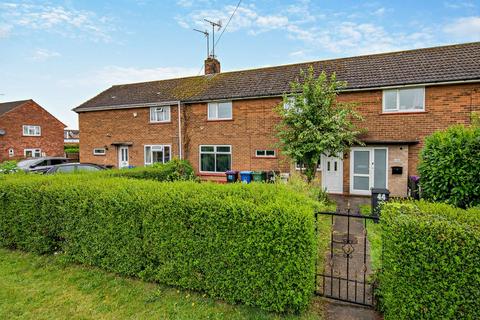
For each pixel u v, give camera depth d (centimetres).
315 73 1366
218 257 356
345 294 377
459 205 446
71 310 352
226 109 1480
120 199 420
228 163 1475
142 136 1722
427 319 262
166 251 389
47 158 1549
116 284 409
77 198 461
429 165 486
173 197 384
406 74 1120
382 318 324
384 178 1130
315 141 989
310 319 323
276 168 1349
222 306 354
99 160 1889
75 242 470
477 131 462
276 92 1330
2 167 1026
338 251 529
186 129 1584
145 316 336
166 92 1764
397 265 276
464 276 246
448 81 1009
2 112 2841
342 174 1200
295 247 322
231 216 345
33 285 413
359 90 1146
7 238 552
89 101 2000
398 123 1105
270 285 334
